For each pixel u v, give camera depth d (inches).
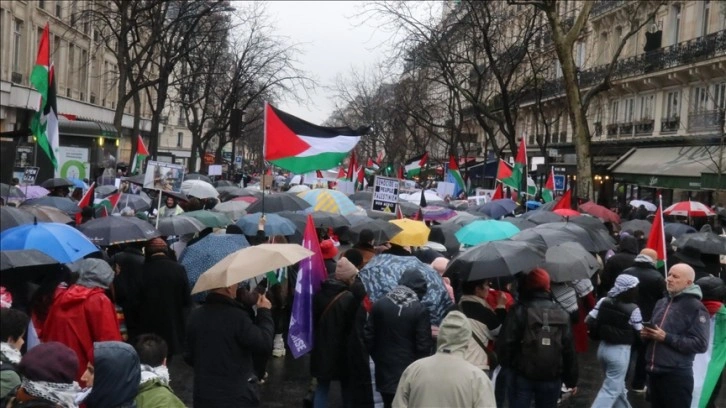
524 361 266.8
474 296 287.0
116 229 336.5
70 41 1774.1
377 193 545.6
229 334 237.6
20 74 1499.8
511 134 1192.2
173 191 508.4
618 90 1550.2
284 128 451.2
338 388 398.0
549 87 1759.4
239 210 580.4
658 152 1368.1
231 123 768.3
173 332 330.6
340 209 569.9
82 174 972.6
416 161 1398.9
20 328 191.9
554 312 268.7
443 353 202.8
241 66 1740.9
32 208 365.4
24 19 1505.9
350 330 300.8
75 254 257.4
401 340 271.3
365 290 299.0
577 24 900.6
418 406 197.8
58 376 169.3
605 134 1626.5
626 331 305.9
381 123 2511.1
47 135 445.1
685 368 293.3
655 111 1417.3
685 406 295.0
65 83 1764.3
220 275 237.0
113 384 185.8
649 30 1455.5
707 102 1235.9
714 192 1173.7
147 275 329.1
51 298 254.7
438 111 2332.7
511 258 275.0
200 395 237.0
